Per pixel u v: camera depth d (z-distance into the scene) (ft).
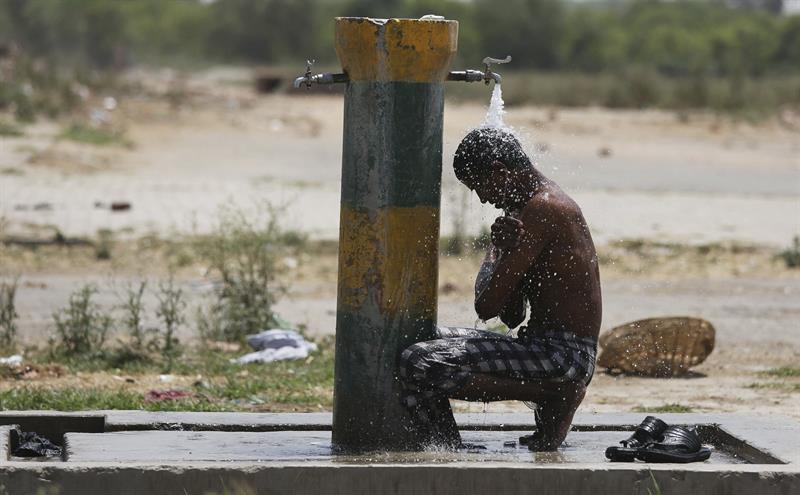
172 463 49.16
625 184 211.00
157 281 122.83
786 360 97.66
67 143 227.40
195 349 93.61
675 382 88.48
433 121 53.52
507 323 56.75
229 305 99.76
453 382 52.75
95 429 60.95
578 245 53.83
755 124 331.36
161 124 285.43
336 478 48.91
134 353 89.51
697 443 53.52
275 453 54.34
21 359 86.58
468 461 51.34
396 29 52.29
